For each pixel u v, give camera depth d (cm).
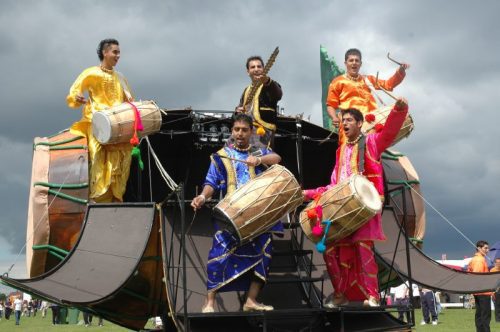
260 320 718
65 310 2717
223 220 668
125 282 702
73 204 840
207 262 704
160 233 752
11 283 705
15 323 2777
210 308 678
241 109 818
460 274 877
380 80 965
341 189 693
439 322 2084
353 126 744
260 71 866
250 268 680
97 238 770
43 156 866
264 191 671
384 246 882
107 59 894
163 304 843
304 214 726
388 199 968
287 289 766
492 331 1517
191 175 1094
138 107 844
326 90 1098
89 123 877
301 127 952
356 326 744
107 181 845
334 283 720
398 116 712
